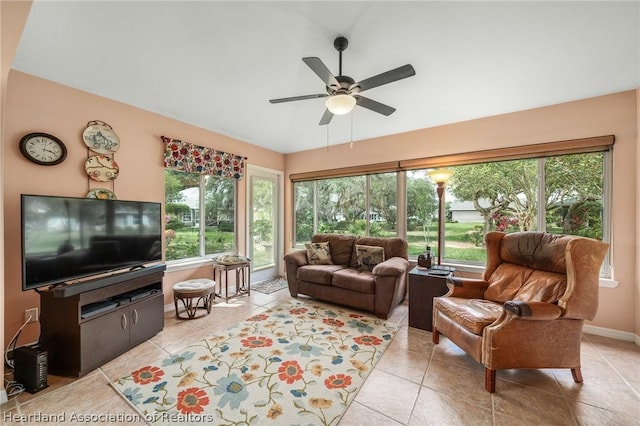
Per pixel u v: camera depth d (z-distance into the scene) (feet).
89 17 5.58
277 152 16.14
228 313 10.12
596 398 5.49
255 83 8.37
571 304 5.76
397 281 9.50
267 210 15.80
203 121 11.18
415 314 8.81
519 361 5.74
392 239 11.82
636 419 4.93
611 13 5.41
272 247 16.22
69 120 7.95
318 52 6.82
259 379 6.06
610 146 8.45
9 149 6.89
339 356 7.05
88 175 8.30
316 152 15.24
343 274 10.55
